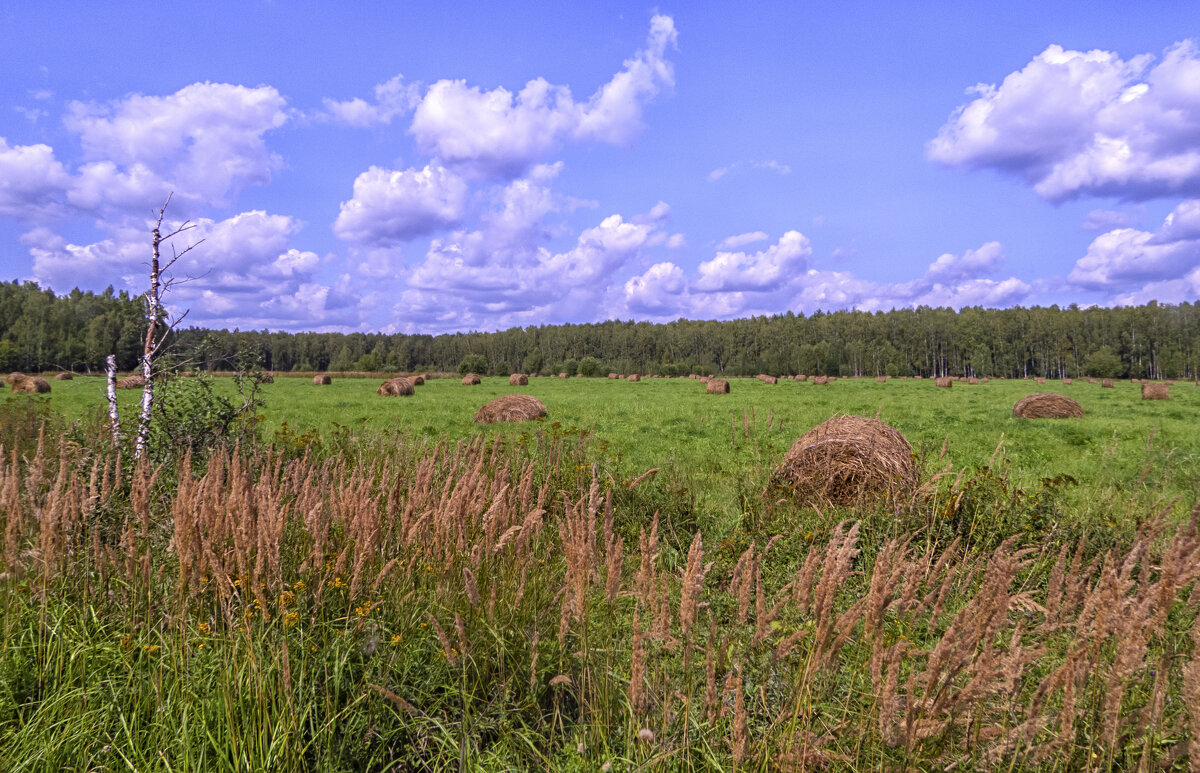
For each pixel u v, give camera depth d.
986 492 6.18
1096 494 7.87
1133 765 2.14
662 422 19.00
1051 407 21.41
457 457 5.93
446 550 3.69
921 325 126.19
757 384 54.91
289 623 3.10
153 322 7.29
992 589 2.13
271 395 32.97
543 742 2.81
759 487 7.71
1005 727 2.25
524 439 8.67
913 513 5.94
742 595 2.40
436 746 2.86
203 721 2.61
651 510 6.82
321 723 2.79
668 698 2.51
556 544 4.77
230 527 3.55
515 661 3.19
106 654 3.17
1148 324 107.94
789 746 2.23
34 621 3.33
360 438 9.40
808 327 145.62
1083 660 2.20
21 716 2.74
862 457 8.05
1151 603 2.07
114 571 3.72
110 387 7.16
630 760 2.33
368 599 3.48
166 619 3.27
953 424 18.84
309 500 4.17
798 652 2.81
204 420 7.23
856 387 48.47
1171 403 29.48
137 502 3.67
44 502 4.18
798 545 5.67
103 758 2.63
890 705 2.06
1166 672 2.09
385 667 3.12
